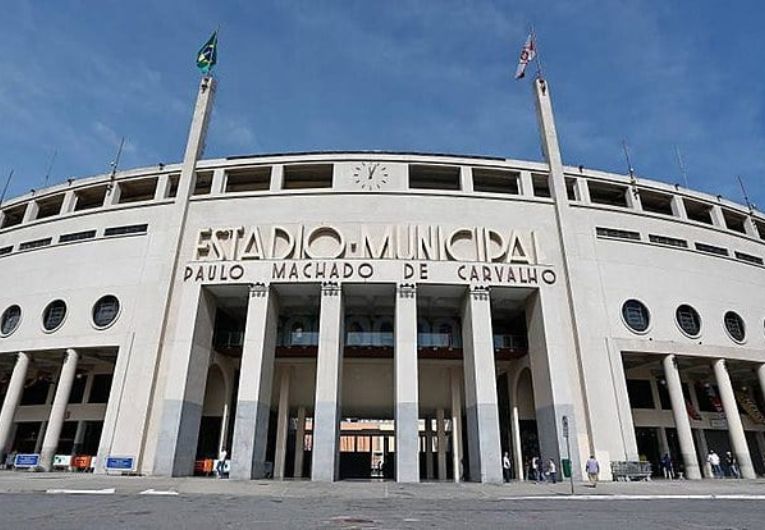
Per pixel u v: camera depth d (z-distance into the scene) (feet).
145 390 91.66
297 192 105.40
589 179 114.42
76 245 110.52
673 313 105.40
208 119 119.44
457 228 102.73
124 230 109.09
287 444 123.65
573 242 104.01
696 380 121.80
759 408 124.57
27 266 113.60
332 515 39.06
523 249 100.58
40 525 31.89
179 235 103.14
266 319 92.68
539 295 97.09
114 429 90.48
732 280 115.24
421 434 138.72
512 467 107.24
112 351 103.86
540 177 114.01
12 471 91.09
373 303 105.29
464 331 98.78
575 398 93.09
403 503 50.34
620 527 33.99
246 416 85.71
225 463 89.86
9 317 110.63
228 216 105.09
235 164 110.83
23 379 103.40
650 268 107.86
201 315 95.61
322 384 87.45
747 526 34.73
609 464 88.58
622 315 101.81
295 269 95.40
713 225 123.65
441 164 110.01
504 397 116.88
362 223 102.68
